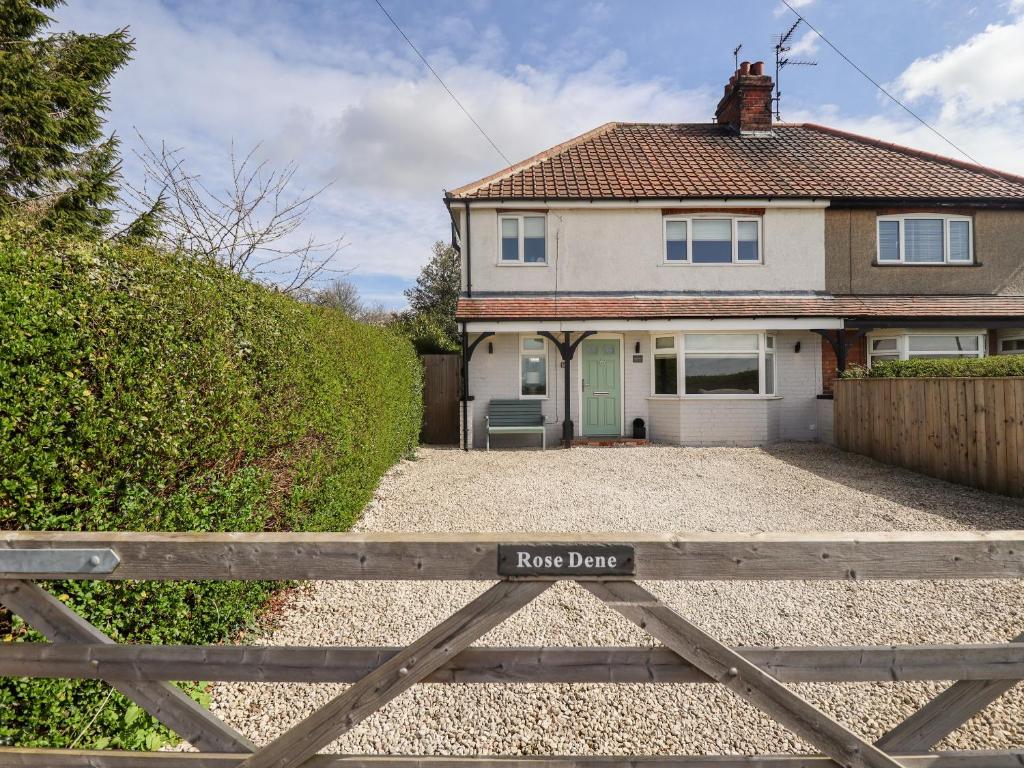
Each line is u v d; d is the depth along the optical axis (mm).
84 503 2182
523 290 11945
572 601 3906
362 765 1782
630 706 2785
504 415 11789
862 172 12727
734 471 8539
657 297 11859
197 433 2797
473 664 1800
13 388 1853
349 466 5355
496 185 12180
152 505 2492
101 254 2379
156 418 2459
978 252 12008
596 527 5719
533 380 12219
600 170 12773
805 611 3760
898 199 11656
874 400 9141
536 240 12078
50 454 1970
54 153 10281
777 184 12148
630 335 12062
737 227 11992
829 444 10812
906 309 11289
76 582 2074
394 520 5953
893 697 2828
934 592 4004
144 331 2430
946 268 11984
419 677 1755
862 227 12000
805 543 1727
